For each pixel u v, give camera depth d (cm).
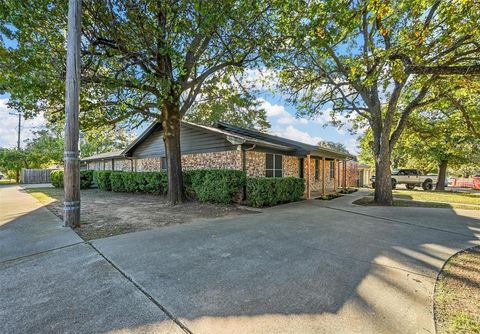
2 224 580
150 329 204
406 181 2047
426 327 208
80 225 568
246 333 199
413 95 1048
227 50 810
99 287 274
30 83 600
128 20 643
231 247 413
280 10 661
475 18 357
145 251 392
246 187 905
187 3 635
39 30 625
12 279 295
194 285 278
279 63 828
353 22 438
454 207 905
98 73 738
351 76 557
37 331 201
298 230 533
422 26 431
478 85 532
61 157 2877
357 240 462
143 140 1576
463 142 1579
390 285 283
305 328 205
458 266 344
